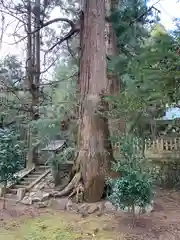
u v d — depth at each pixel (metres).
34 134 14.00
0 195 10.80
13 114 14.22
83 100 9.63
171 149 11.62
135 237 6.30
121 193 6.79
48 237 6.50
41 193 10.36
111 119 9.95
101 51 9.73
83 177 9.20
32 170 13.52
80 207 8.64
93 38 9.66
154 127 12.11
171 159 11.40
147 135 12.16
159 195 9.95
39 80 14.77
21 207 9.34
